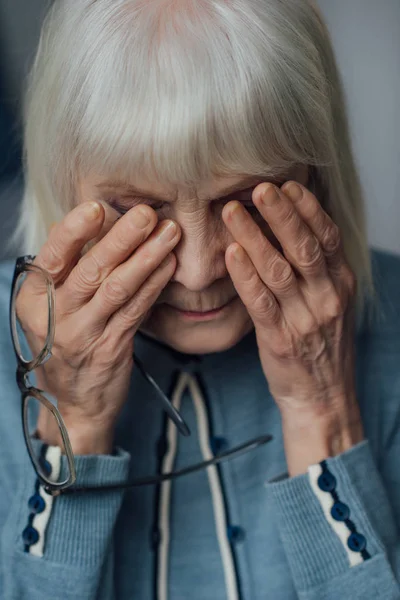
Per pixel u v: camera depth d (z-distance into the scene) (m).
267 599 1.07
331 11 2.31
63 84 0.84
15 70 1.86
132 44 0.80
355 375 1.12
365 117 2.38
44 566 0.96
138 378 1.10
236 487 1.09
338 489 0.98
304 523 0.97
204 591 1.08
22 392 0.94
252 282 0.90
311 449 1.01
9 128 1.63
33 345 0.99
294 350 0.97
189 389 1.10
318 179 0.98
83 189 0.88
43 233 1.06
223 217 0.86
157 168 0.80
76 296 0.91
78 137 0.83
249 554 1.08
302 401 1.01
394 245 2.43
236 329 0.96
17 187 1.58
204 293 0.91
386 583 0.96
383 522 1.00
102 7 0.83
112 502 0.99
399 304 1.21
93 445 1.00
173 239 0.85
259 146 0.81
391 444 1.16
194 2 0.81
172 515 1.09
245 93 0.79
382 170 2.46
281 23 0.84
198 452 1.10
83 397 0.97
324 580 0.97
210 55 0.78
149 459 1.09
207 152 0.79
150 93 0.78
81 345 0.93
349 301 0.99
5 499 1.07
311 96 0.86
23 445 1.09
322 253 0.93
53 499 0.97
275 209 0.86
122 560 1.08
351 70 2.35
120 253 0.87
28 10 1.86
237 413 1.11
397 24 2.30
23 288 0.98
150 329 0.98
